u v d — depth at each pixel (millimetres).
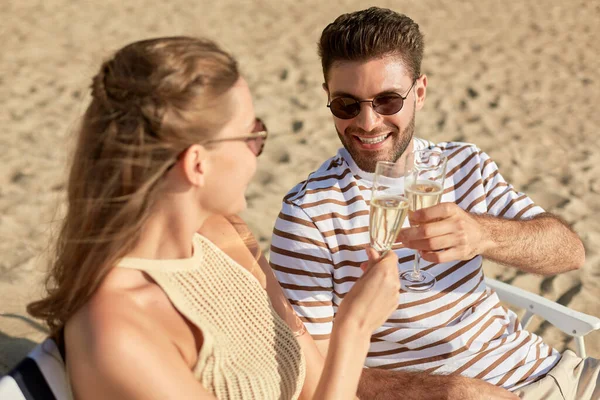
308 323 2227
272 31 8945
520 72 7668
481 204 2463
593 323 2439
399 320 2262
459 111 6578
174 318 1526
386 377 2207
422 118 6387
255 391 1633
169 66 1396
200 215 1561
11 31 8508
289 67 7637
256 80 7234
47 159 5367
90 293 1432
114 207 1414
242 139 1489
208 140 1441
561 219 2592
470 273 2350
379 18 2256
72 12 9344
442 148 2512
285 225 2248
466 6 10289
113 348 1350
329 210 2250
